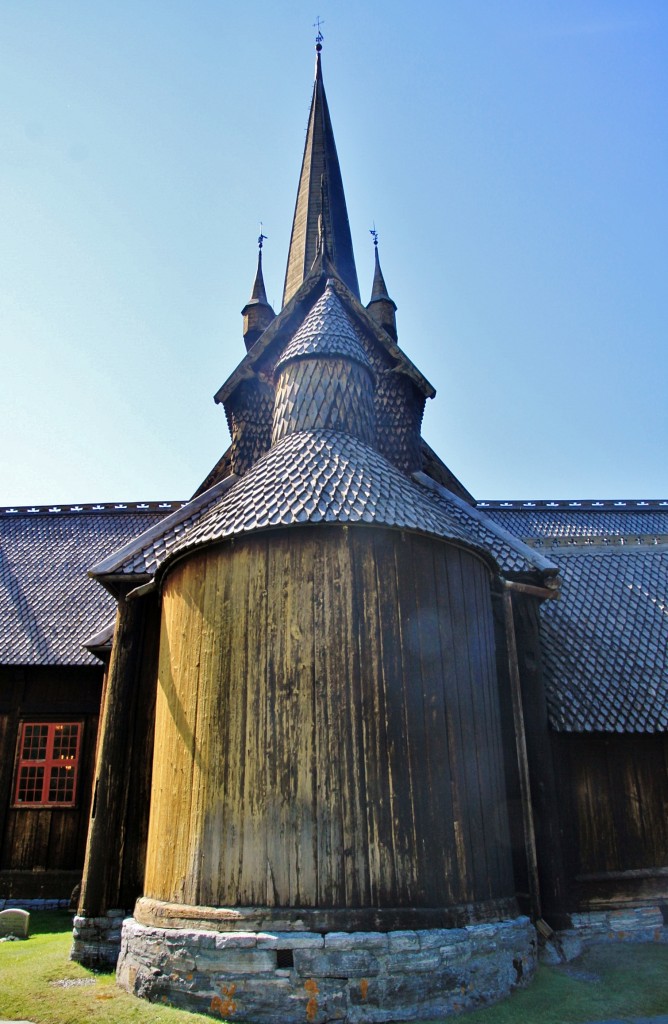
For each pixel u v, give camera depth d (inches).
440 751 386.6
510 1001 353.1
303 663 383.6
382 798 363.3
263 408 635.5
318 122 962.1
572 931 446.3
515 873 449.1
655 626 623.5
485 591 466.6
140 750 482.6
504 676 488.1
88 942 436.5
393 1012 324.2
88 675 764.0
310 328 548.1
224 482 594.6
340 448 470.9
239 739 380.2
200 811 379.2
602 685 550.6
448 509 571.5
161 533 536.7
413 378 647.8
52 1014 334.0
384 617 396.8
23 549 965.2
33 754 748.0
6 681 765.9
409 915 346.3
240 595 406.9
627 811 525.3
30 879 701.9
